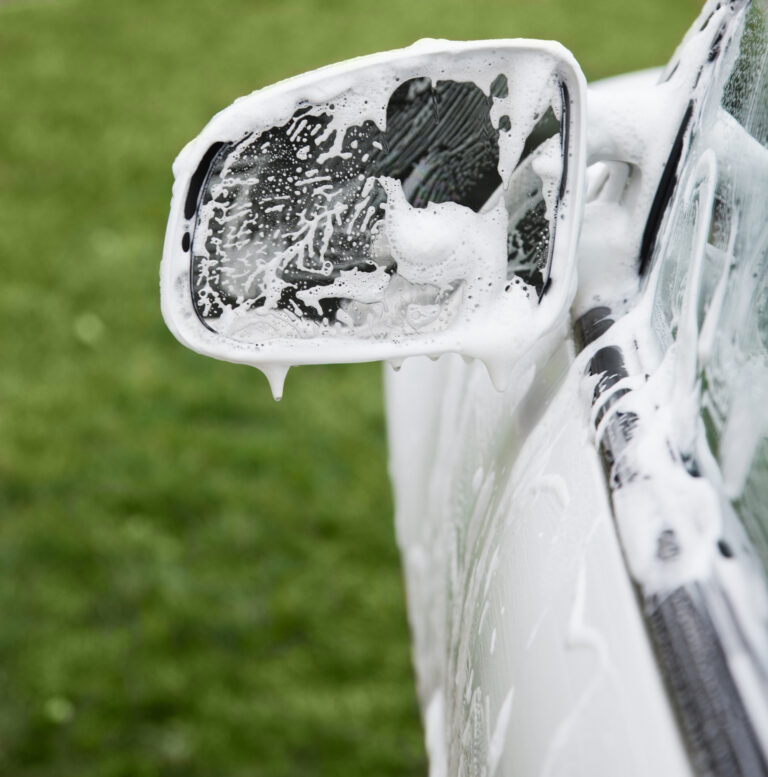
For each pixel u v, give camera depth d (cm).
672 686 91
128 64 477
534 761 96
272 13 540
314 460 248
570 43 494
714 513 96
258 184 106
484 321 110
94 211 356
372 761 182
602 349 110
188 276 107
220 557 220
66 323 297
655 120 112
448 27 518
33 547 220
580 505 102
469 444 127
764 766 87
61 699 189
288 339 109
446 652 128
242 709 189
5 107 431
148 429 256
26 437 251
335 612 209
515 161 107
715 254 104
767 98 104
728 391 100
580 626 97
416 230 107
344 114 104
